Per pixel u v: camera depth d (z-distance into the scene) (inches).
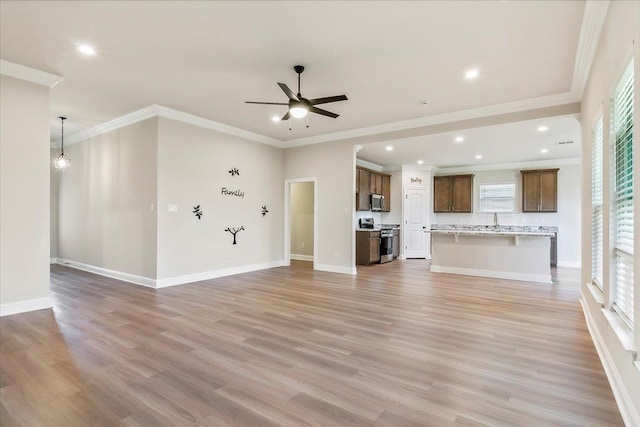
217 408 79.8
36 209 157.1
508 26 115.7
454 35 122.0
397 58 139.3
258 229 274.5
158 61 144.1
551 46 128.6
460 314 155.2
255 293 193.6
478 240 259.3
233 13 109.7
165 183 208.1
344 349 114.6
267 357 107.9
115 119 227.0
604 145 105.9
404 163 363.3
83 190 260.7
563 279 246.8
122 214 226.7
